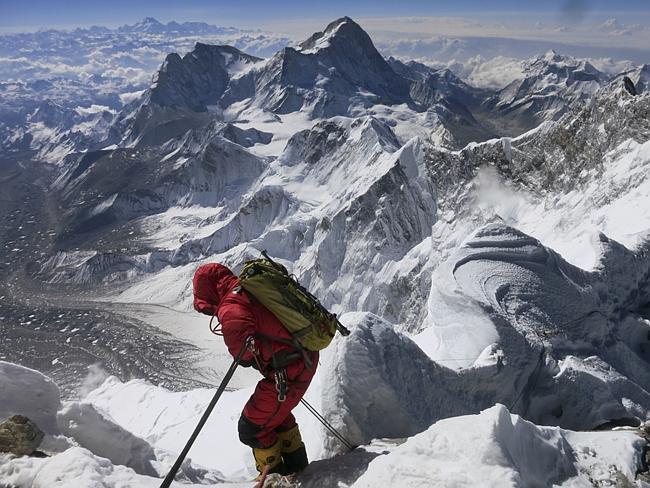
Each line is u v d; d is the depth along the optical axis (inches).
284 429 214.4
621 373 334.3
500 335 305.4
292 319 183.8
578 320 344.5
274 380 189.0
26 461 205.5
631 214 1200.2
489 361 285.6
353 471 203.6
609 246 385.1
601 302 362.9
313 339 186.7
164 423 564.4
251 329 179.0
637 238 409.7
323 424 241.4
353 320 266.7
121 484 196.1
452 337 319.3
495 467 153.8
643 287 390.0
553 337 327.9
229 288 193.3
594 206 1715.1
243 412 200.4
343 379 251.8
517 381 292.8
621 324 366.3
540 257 360.5
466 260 358.3
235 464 395.2
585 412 299.1
